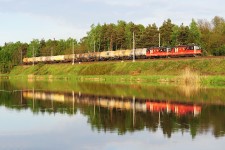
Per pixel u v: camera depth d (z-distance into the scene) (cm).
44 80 10956
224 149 2092
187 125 2800
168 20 13688
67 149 2147
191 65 8175
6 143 2303
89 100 4728
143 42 13650
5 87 7594
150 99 4700
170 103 4250
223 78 6919
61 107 4022
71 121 3064
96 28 15950
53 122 3023
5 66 17088
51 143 2291
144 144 2225
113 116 3312
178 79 7638
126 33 15062
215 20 18162
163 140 2314
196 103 4206
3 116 3372
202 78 7044
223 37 12450
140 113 3481
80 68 12006
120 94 5472
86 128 2739
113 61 11244
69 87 7262
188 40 12569
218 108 3750
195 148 2120
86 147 2181
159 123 2905
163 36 13362
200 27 16425
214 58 7981
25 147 2203
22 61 17675
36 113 3559
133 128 2711
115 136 2447
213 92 5459
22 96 5425
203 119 3070
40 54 19638
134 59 10138
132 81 8662
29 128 2775
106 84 7956
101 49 15925
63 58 14025
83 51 16312
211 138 2352
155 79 8225
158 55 9912
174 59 8875
